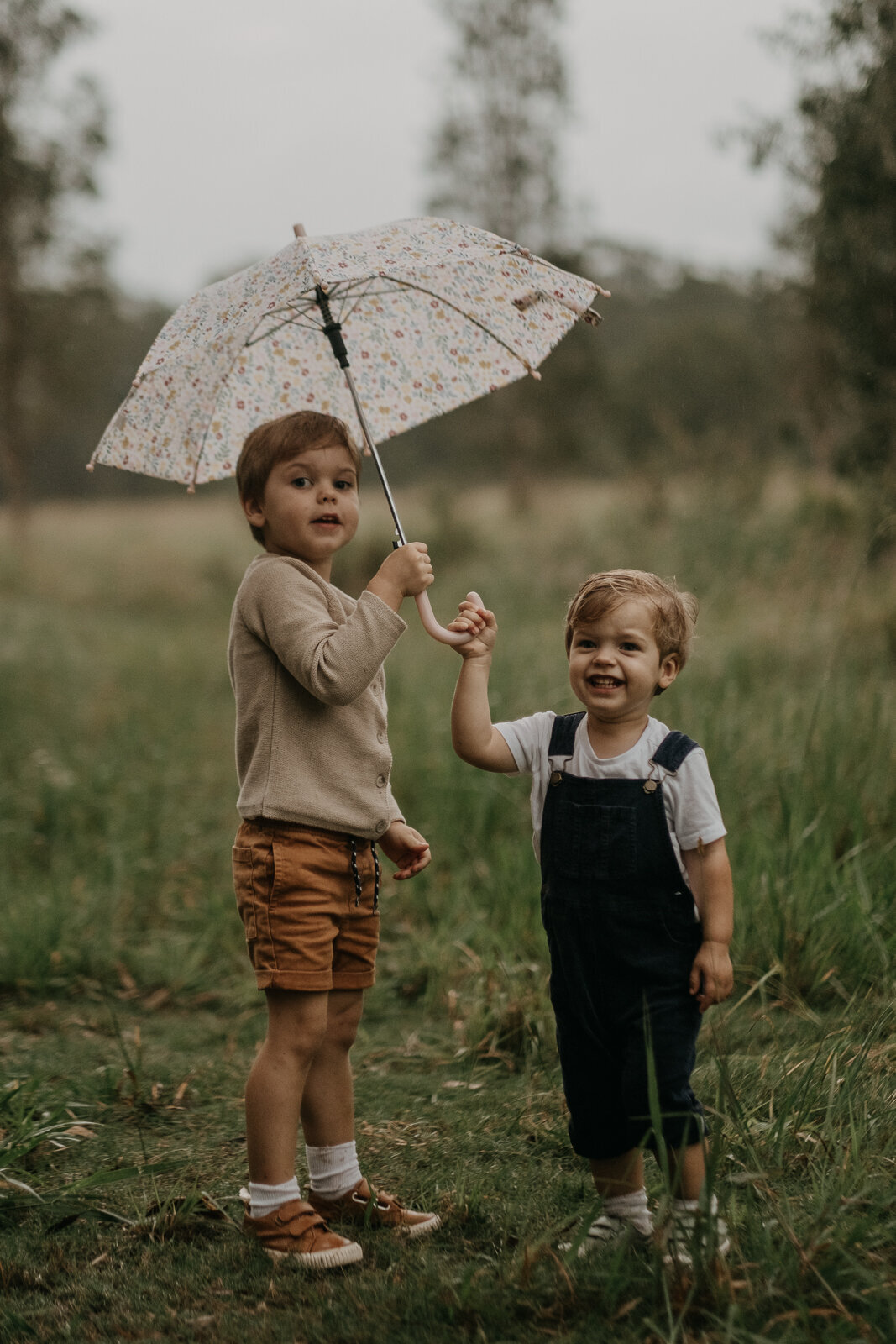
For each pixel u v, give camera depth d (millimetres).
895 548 8164
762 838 4324
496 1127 3008
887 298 7617
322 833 2412
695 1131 2162
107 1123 3119
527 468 32406
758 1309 1991
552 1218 2445
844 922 3861
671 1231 2096
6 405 25953
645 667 2234
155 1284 2238
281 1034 2381
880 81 7086
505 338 2957
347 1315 2070
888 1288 2006
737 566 10648
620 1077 2248
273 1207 2336
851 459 8148
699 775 2209
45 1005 4277
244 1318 2084
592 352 32719
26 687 10453
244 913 2432
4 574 20422
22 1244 2418
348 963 2510
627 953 2191
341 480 2566
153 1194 2629
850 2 6988
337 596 2545
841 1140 2543
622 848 2189
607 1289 2012
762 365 38000
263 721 2441
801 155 7598
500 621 12203
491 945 4293
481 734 2361
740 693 6605
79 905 5219
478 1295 2057
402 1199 2611
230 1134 3023
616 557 13289
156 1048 3789
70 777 7129
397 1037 3859
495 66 29594
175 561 20922
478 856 5383
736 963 3881
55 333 25797
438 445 52688
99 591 19047
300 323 2990
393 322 3059
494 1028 3686
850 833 4500
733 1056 3191
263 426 2580
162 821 6504
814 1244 2102
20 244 24625
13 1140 2818
